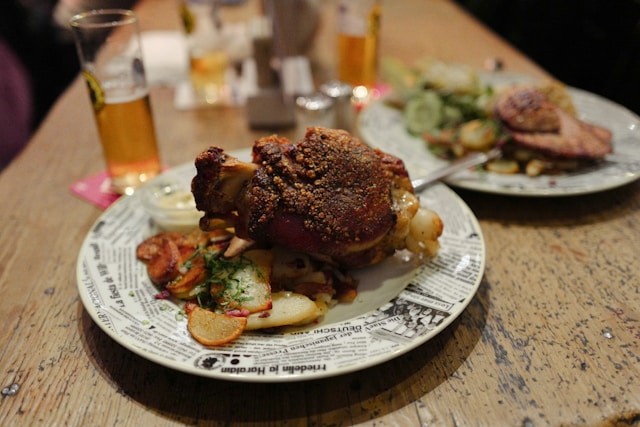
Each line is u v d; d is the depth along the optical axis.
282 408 0.30
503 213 0.48
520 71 0.80
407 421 0.29
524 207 0.49
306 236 0.34
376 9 0.73
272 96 0.64
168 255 0.36
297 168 0.35
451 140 0.55
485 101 0.60
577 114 0.61
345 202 0.35
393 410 0.29
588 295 0.38
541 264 0.41
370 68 0.76
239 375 0.28
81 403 0.30
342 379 0.31
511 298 0.38
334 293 0.36
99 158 0.60
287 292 0.34
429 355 0.33
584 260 0.42
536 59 1.13
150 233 0.42
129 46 0.50
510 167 0.52
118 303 0.34
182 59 0.84
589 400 0.30
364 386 0.31
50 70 1.31
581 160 0.52
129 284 0.36
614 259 0.42
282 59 0.73
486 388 0.31
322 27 1.04
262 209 0.34
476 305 0.37
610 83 0.92
